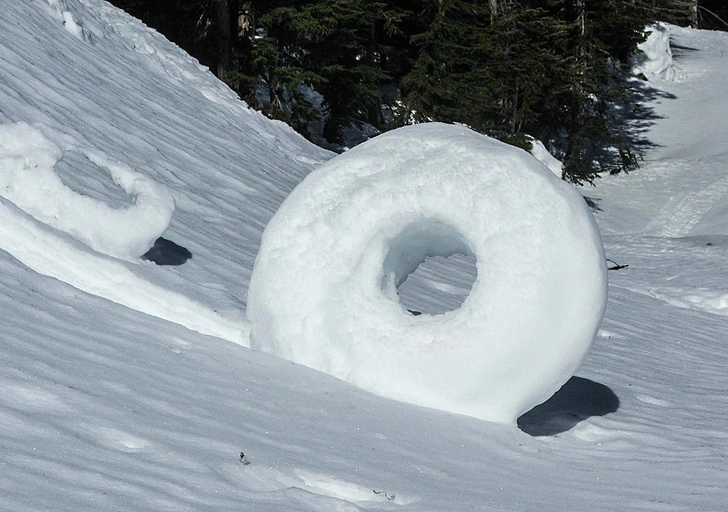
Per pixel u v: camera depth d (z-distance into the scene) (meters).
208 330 7.88
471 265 16.20
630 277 25.30
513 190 7.12
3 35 15.93
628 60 52.66
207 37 36.44
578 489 6.04
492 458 6.46
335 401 6.86
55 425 5.04
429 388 7.12
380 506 5.12
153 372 6.48
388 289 7.59
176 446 5.21
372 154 7.61
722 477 6.64
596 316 7.10
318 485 5.22
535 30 40.41
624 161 42.31
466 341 6.99
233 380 6.83
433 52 39.06
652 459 7.11
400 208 7.30
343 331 7.32
